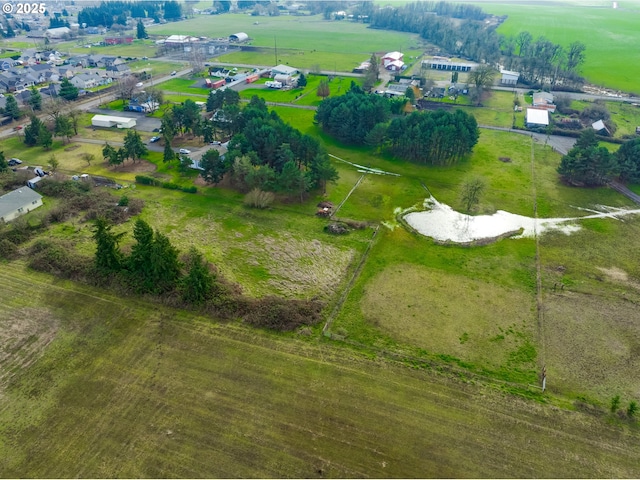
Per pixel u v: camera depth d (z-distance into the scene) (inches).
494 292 2102.6
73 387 1619.1
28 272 2210.9
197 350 1772.9
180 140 3961.6
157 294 2023.9
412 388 1619.1
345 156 3656.5
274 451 1408.7
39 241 2391.7
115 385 1627.7
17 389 1611.7
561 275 2223.2
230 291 2030.0
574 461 1386.6
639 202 2896.2
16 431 1464.1
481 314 1968.5
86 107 4894.2
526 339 1838.1
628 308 2004.2
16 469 1352.1
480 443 1437.0
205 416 1515.7
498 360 1738.4
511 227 2623.0
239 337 1831.9
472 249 2426.2
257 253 2390.5
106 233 2084.2
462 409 1544.0
